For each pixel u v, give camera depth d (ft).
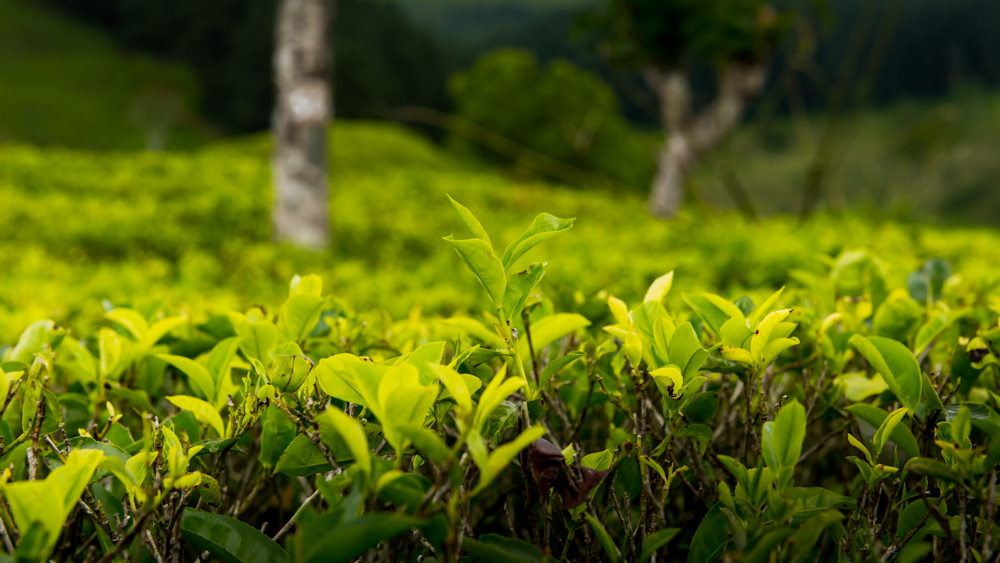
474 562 2.94
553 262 11.00
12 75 193.88
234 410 3.40
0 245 18.20
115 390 4.05
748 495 2.95
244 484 3.96
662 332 3.41
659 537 2.88
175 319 4.64
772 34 23.32
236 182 38.99
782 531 2.51
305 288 4.45
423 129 196.13
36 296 8.98
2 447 3.29
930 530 3.09
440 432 3.10
